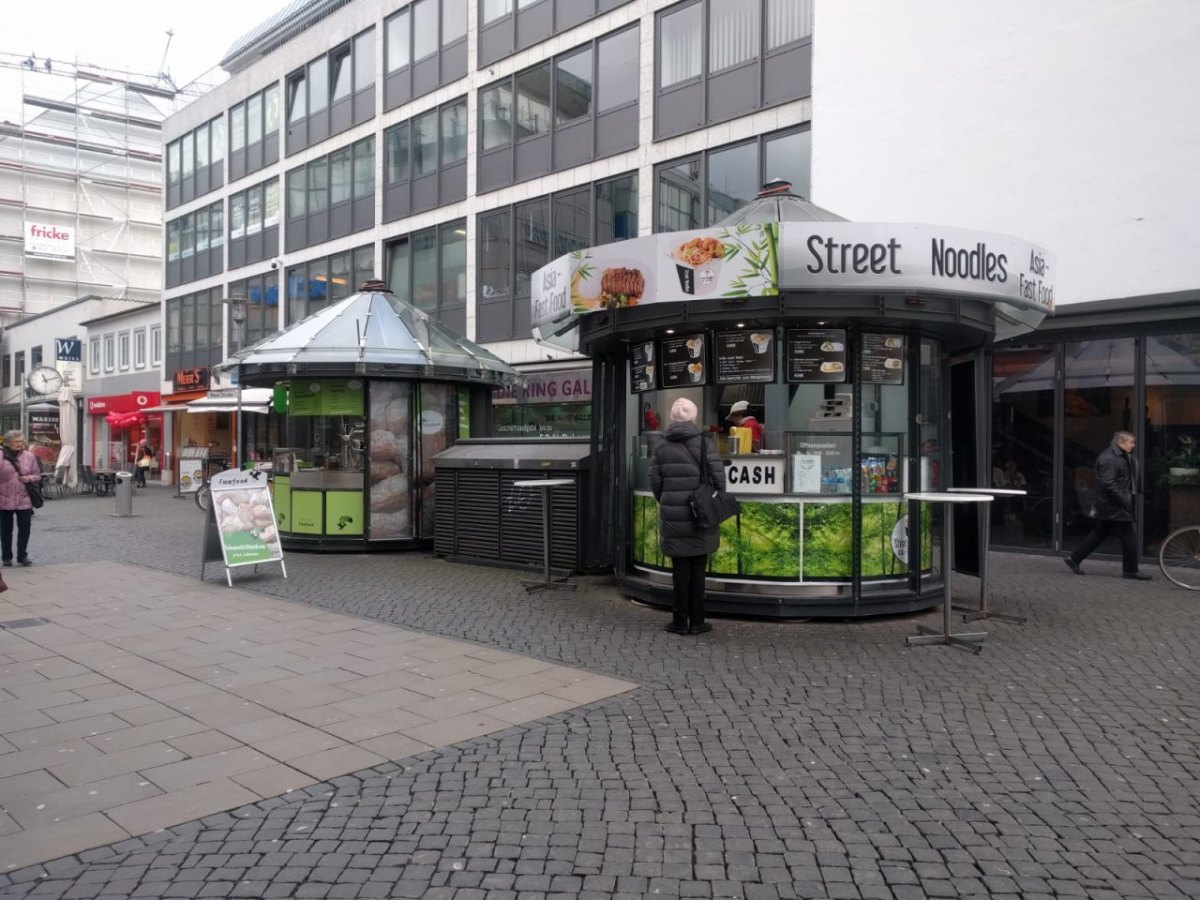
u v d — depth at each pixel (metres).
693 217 17.39
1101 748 4.78
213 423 32.09
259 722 5.23
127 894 3.30
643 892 3.31
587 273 7.83
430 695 5.74
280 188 28.41
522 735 4.99
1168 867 3.49
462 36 21.89
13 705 5.59
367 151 24.89
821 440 7.84
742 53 16.64
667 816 3.95
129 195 48.53
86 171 47.34
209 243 32.41
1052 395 12.38
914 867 3.49
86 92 47.81
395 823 3.89
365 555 12.48
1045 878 3.41
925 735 4.97
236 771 4.49
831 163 13.80
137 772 4.48
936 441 8.66
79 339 41.66
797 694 5.70
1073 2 11.55
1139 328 11.56
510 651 6.88
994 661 6.50
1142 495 11.55
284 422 13.34
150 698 5.72
